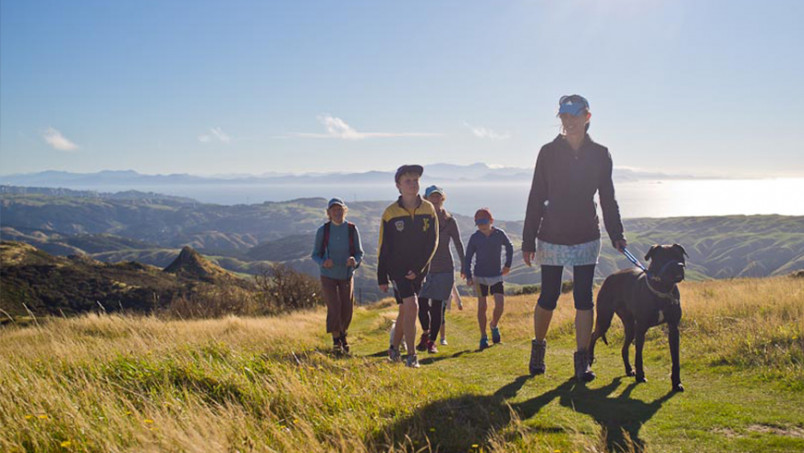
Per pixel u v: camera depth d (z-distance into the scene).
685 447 3.08
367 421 3.64
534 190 5.14
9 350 7.12
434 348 8.43
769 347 5.29
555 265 5.03
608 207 5.04
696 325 7.19
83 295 40.19
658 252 4.57
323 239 8.00
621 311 5.19
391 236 6.08
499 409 3.94
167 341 7.02
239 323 12.23
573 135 4.88
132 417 3.46
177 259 51.66
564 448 3.09
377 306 32.88
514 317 13.39
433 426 3.54
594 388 4.59
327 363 5.54
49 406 3.62
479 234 8.63
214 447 2.94
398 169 5.98
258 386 4.29
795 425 3.33
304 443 3.21
